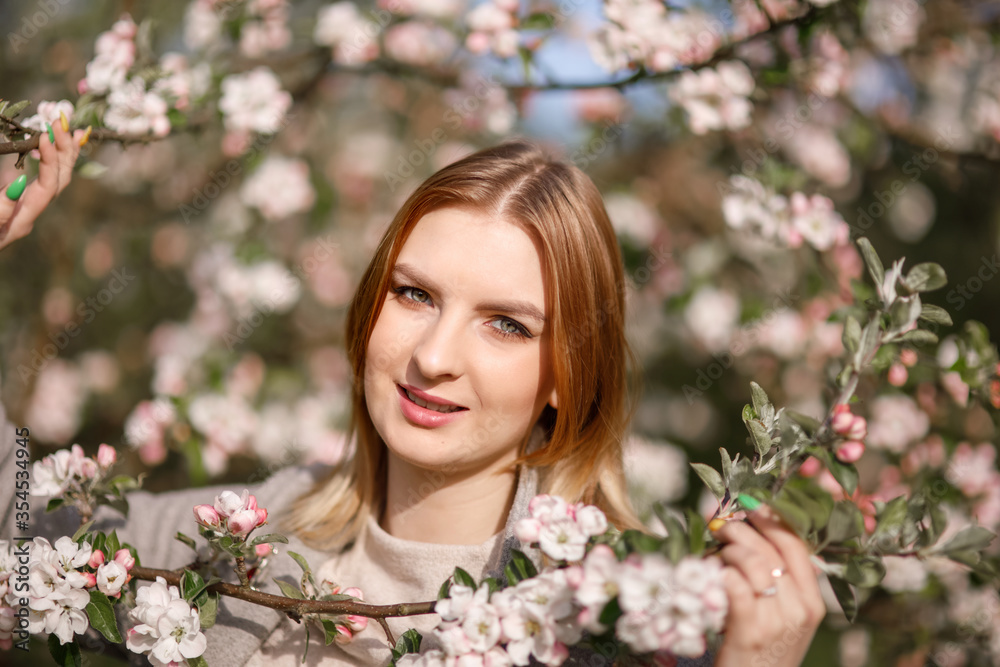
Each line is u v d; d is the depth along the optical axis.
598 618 0.74
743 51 1.86
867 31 2.11
